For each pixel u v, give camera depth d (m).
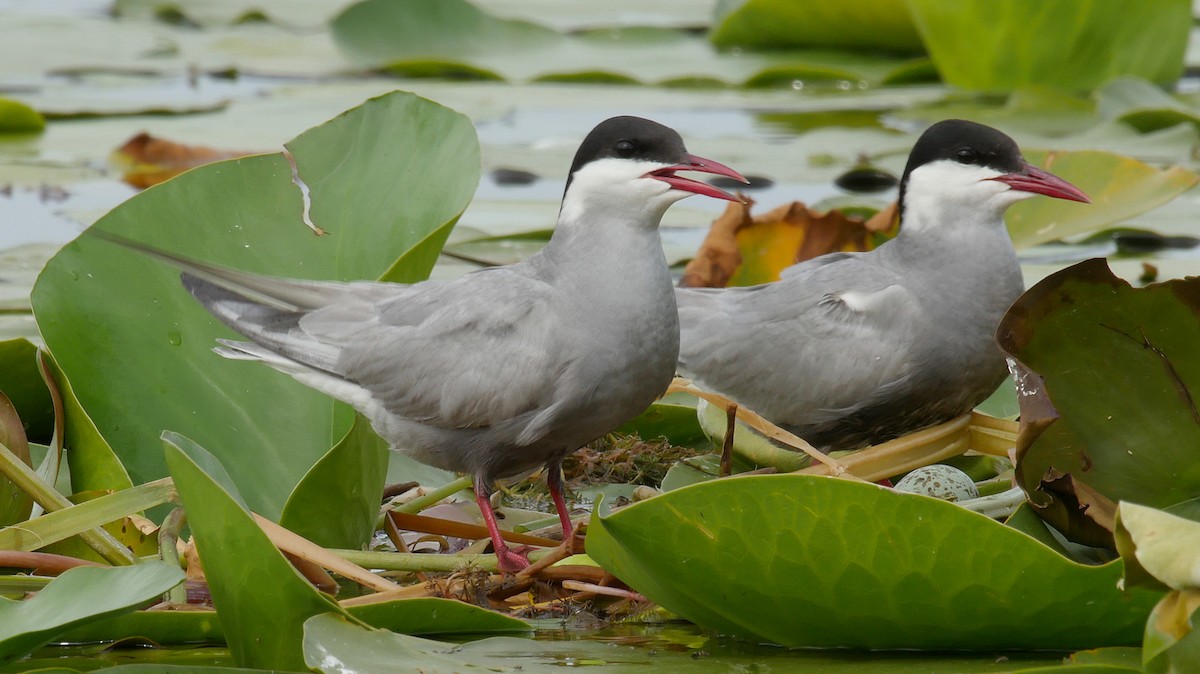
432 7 24.27
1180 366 7.98
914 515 6.94
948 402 10.92
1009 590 7.06
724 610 7.62
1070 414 8.12
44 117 20.17
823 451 11.55
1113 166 14.76
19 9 28.98
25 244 14.72
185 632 7.87
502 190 17.91
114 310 9.93
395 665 6.95
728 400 10.13
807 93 22.12
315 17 28.55
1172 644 6.24
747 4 24.39
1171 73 21.45
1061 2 21.05
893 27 23.84
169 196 10.34
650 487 10.67
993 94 21.81
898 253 11.11
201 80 23.28
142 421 9.79
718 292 11.69
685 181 9.29
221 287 9.62
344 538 9.19
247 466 9.82
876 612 7.34
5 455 8.72
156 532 9.00
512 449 9.60
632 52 25.02
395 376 9.48
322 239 10.70
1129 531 6.41
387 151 11.12
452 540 9.93
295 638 7.24
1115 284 7.88
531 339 9.31
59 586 7.10
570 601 8.59
